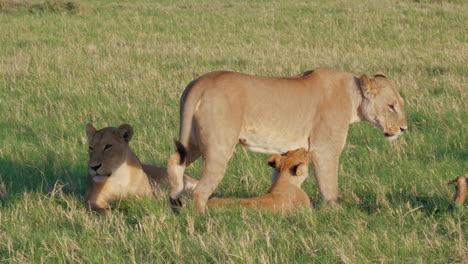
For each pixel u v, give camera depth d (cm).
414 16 5047
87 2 6234
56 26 4753
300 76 1580
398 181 1712
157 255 1230
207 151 1437
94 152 1552
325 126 1556
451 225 1327
